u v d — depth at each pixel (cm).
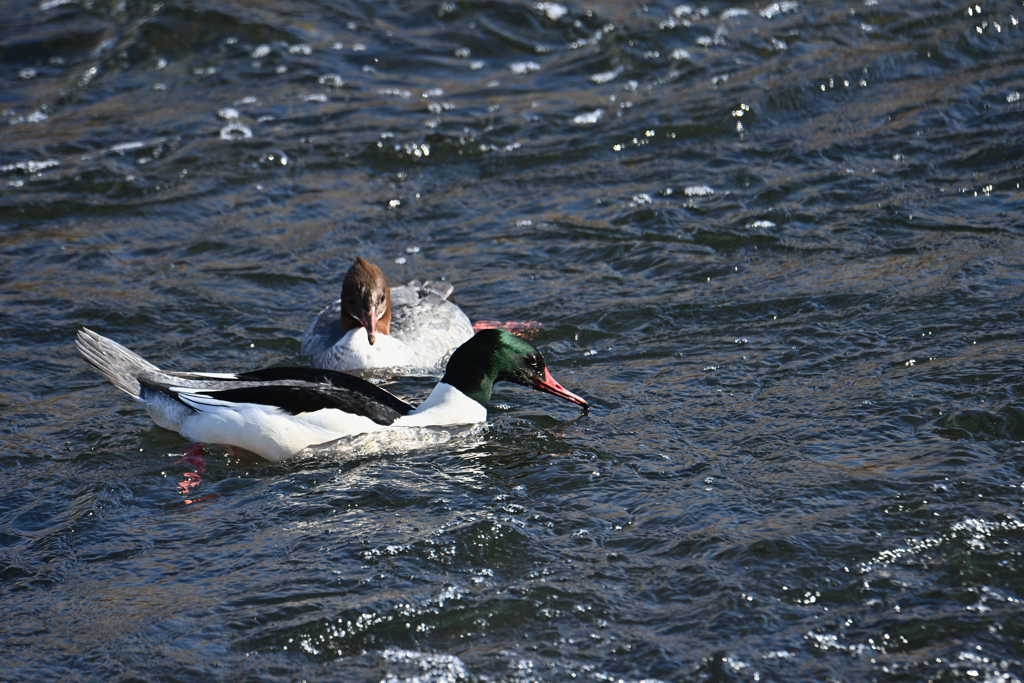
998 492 832
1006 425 945
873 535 784
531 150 1828
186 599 745
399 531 823
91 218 1655
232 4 2344
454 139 1858
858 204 1539
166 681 660
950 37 2072
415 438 1009
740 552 770
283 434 970
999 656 656
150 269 1489
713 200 1606
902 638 676
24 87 2098
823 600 716
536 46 2233
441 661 674
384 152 1833
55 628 721
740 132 1836
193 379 1031
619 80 2069
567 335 1271
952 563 746
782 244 1452
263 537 829
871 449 925
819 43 2127
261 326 1338
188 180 1764
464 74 2141
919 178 1599
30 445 1009
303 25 2302
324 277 1478
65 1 2420
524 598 731
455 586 748
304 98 2033
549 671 661
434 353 1277
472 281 1437
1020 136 1680
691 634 688
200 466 965
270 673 666
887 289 1278
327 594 743
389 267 1495
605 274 1428
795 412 1016
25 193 1712
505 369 1055
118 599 750
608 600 726
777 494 855
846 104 1895
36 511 882
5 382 1165
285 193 1728
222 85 2092
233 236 1594
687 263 1427
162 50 2205
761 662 659
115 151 1852
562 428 1029
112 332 1305
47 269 1488
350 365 1218
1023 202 1485
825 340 1176
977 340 1125
